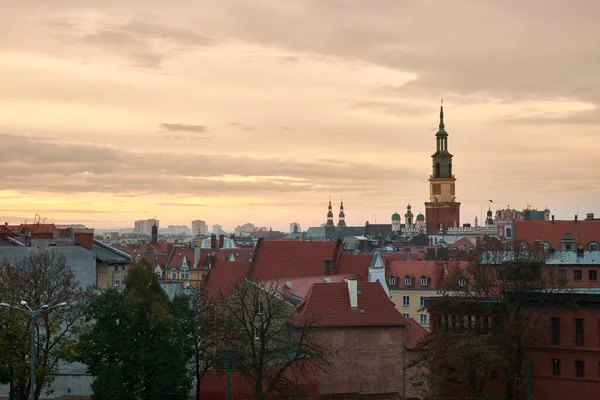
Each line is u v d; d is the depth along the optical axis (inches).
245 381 3762.3
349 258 5802.2
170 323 3203.7
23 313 3294.8
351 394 3853.3
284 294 4293.8
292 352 3720.5
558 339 3742.6
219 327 3850.9
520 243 5629.9
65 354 3309.5
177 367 3233.3
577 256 5689.0
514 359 3595.0
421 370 3934.5
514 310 3708.2
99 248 5487.2
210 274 5772.6
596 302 3718.0
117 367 3208.7
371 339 3900.1
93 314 3336.6
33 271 3695.9
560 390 3708.2
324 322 3860.7
